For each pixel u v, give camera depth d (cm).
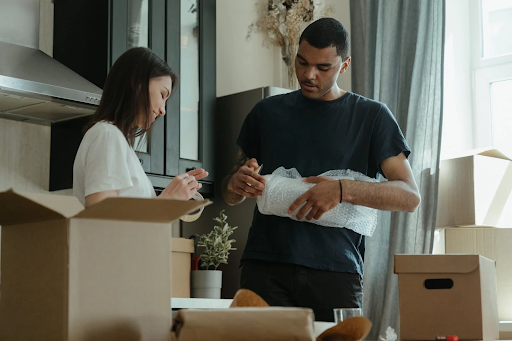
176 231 327
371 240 303
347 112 183
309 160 180
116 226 82
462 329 113
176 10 305
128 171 134
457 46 341
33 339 81
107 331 79
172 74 158
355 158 180
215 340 76
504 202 287
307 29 178
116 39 276
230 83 354
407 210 171
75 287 78
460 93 339
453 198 285
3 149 275
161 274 86
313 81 176
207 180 314
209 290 290
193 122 314
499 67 332
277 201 169
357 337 89
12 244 87
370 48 328
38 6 281
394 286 292
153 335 84
